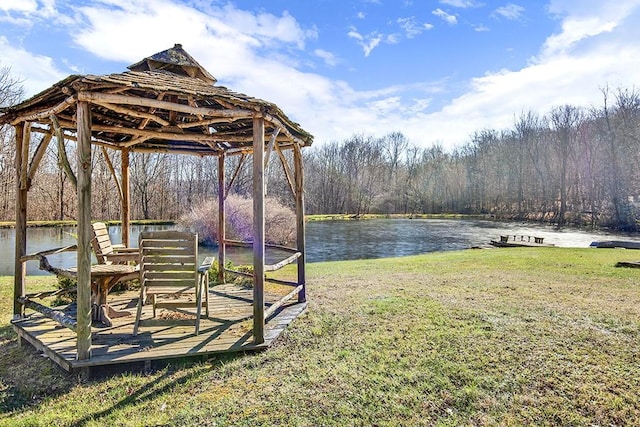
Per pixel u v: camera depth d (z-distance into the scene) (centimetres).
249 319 448
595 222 2964
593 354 350
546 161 3606
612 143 2842
